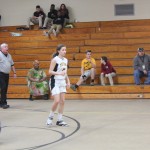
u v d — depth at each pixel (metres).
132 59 13.29
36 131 7.10
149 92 11.45
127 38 14.32
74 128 7.27
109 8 15.95
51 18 15.92
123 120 7.99
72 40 14.76
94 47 14.02
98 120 8.07
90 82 12.30
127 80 12.27
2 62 10.09
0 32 16.03
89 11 16.16
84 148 5.68
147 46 13.65
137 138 6.26
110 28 14.94
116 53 13.52
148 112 8.98
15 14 17.00
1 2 17.02
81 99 11.86
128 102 10.86
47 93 12.05
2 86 10.21
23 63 13.80
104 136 6.48
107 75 11.98
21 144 6.07
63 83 7.41
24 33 15.58
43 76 12.03
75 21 16.23
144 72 11.70
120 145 5.80
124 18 15.83
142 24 15.33
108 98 11.72
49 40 15.00
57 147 5.80
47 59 14.03
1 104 10.32
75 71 12.91
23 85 12.75
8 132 7.06
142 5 15.65
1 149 5.77
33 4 16.81
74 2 16.31
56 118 8.51
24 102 11.50
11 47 15.23
